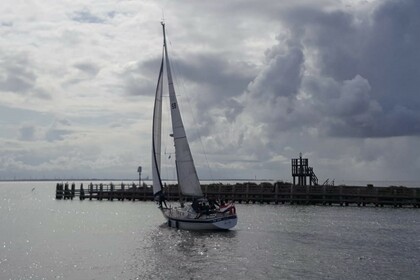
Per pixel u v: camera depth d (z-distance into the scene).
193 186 49.75
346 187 75.44
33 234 47.81
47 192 190.88
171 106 50.50
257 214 64.19
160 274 29.89
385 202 72.12
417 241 41.75
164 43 51.75
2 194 165.25
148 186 96.31
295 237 43.84
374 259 34.03
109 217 63.66
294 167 83.00
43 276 29.69
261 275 29.50
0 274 30.19
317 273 30.02
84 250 38.16
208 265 32.22
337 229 49.22
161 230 49.19
